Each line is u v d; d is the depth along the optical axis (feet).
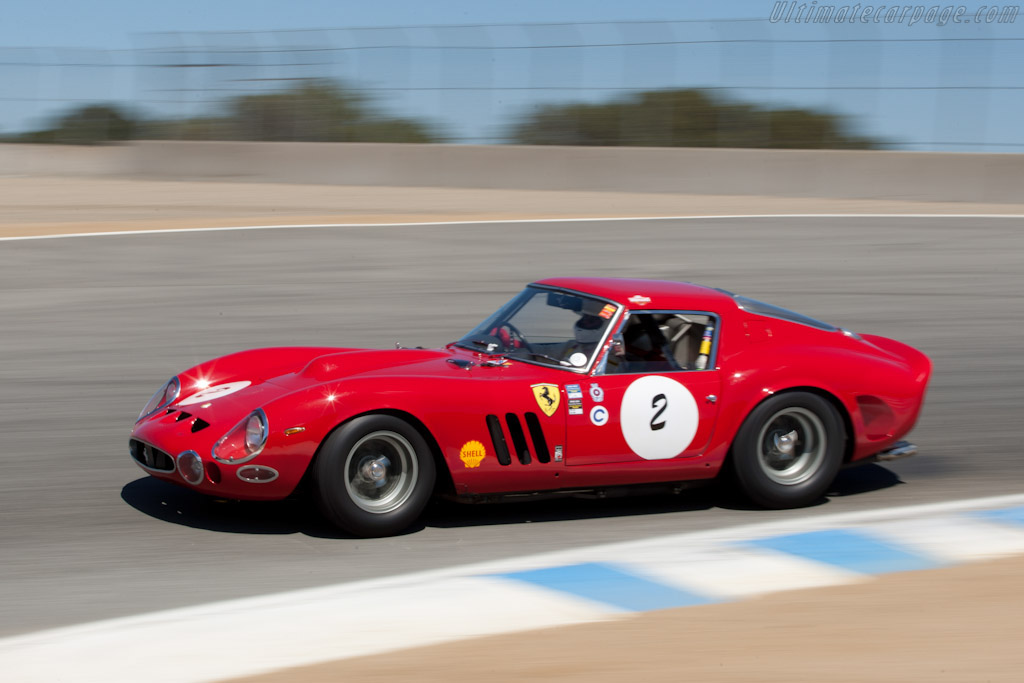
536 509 33.19
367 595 25.16
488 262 82.12
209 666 21.18
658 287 34.68
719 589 25.67
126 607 24.94
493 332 34.76
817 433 33.53
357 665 21.18
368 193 130.31
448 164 137.69
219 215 112.16
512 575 26.66
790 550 28.78
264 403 29.53
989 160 123.03
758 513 33.14
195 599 25.43
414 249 87.66
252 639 22.52
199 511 32.19
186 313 64.23
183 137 159.43
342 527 29.17
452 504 33.27
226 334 59.11
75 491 34.19
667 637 22.67
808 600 24.94
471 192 131.34
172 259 82.07
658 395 31.81
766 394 32.50
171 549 28.96
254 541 29.58
